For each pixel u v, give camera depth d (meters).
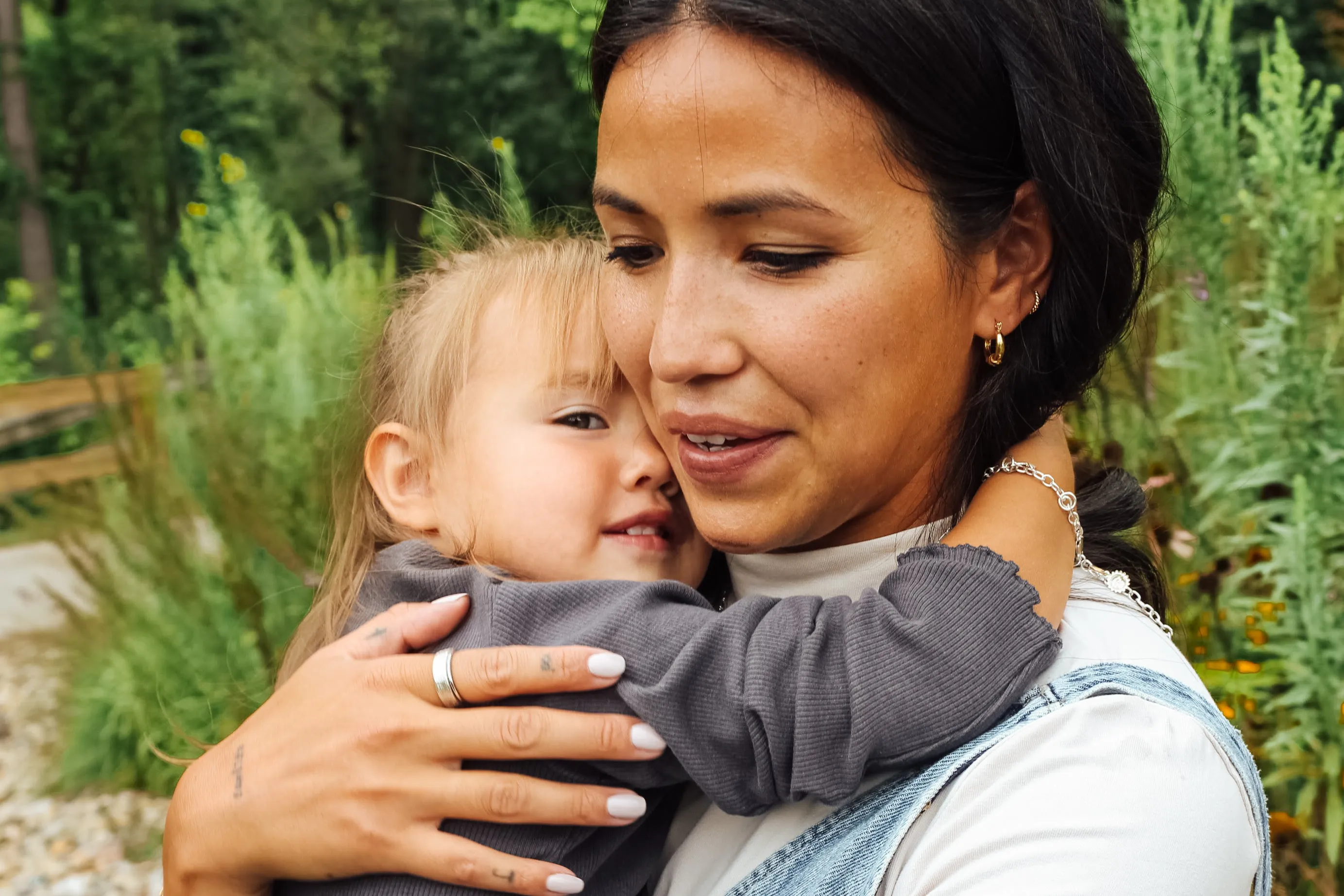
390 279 3.37
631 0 1.00
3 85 13.01
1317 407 2.39
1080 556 1.15
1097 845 0.85
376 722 1.07
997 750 0.92
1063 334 1.11
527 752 1.03
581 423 1.36
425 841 1.04
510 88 12.41
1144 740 0.91
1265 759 2.33
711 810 1.13
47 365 8.94
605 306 1.13
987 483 1.13
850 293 0.96
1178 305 2.63
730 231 0.97
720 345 0.98
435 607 1.19
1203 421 2.55
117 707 3.89
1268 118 2.65
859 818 0.96
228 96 13.43
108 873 3.66
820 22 0.91
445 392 1.41
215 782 1.13
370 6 13.28
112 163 13.59
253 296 4.17
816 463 1.01
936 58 0.95
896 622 0.97
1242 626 2.39
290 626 3.28
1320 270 2.62
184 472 3.57
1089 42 1.13
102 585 3.53
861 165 0.94
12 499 4.80
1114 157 1.13
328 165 13.22
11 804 4.02
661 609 1.11
